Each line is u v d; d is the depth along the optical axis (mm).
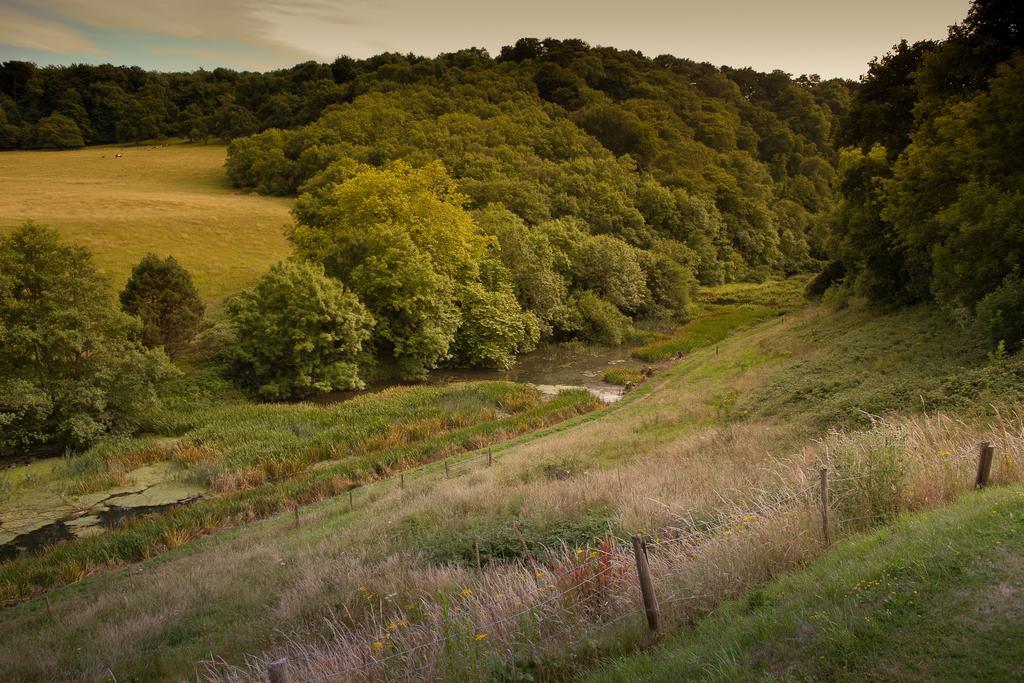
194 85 130375
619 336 53625
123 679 10500
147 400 32188
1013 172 24672
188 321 40875
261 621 11797
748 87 163625
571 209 76250
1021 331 21234
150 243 62062
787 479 12406
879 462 10023
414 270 44656
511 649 7270
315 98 111500
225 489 26203
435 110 104750
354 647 8398
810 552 8492
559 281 56031
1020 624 5332
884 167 40188
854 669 5223
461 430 30500
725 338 51219
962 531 7191
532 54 143625
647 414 28844
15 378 29562
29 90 117438
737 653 5844
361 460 27219
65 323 31297
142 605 14141
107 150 115062
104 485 26500
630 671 6176
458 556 12641
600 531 12344
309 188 74125
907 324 33375
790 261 96125
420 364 44000
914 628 5566
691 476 15781
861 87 39969
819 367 29484
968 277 24297
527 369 46312
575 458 21172
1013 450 10680
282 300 40281
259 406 35531
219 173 101750
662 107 120812
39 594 17672
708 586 8070
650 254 67062
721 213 96438
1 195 73438
